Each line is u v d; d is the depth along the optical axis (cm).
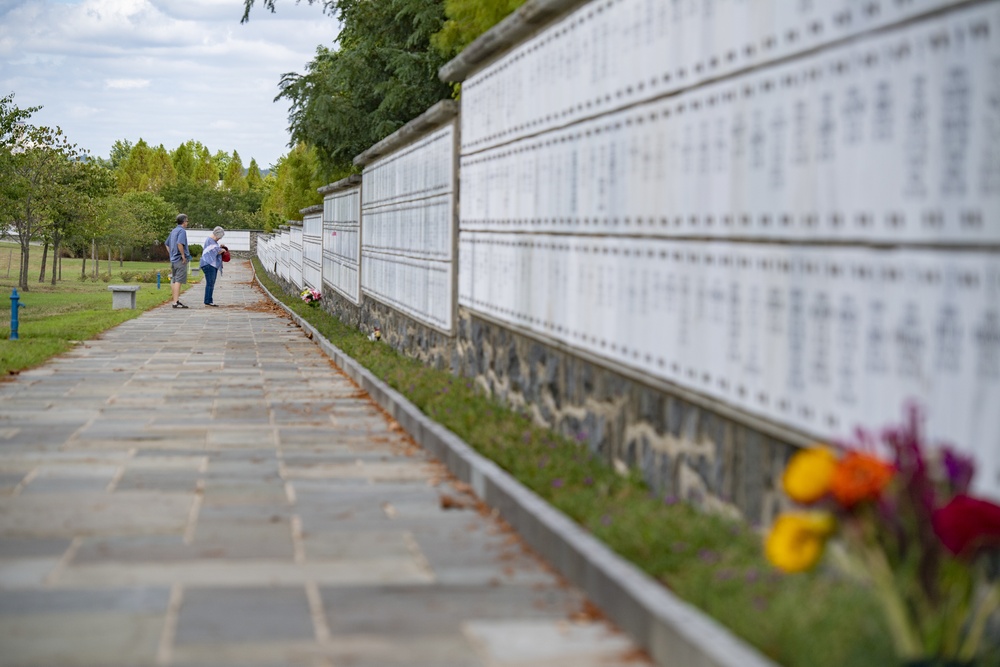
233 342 1888
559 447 746
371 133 2408
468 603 477
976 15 346
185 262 2944
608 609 459
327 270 2722
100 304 3086
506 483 645
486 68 1002
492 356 996
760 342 490
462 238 1116
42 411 1023
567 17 764
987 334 343
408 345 1473
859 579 412
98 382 1264
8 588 484
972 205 349
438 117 1188
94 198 4459
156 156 11556
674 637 390
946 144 361
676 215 582
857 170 413
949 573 340
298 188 4272
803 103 452
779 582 431
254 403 1112
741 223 507
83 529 590
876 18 399
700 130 551
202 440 883
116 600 468
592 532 535
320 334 1891
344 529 604
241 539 577
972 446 350
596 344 705
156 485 707
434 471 776
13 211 3803
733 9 514
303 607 465
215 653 406
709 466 550
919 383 377
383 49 2272
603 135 693
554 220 796
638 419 646
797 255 458
